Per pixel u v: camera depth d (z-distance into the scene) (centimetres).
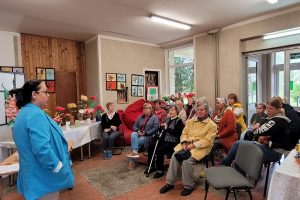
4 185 287
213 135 264
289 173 142
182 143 279
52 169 136
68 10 365
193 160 256
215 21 439
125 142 466
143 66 613
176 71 660
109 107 431
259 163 178
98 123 425
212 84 503
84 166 355
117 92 560
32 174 138
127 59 578
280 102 251
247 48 453
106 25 452
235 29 456
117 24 446
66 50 561
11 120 279
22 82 363
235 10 381
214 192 254
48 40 532
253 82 502
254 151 188
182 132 296
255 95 511
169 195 251
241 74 462
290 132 264
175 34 530
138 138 350
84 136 382
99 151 450
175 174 262
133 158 340
